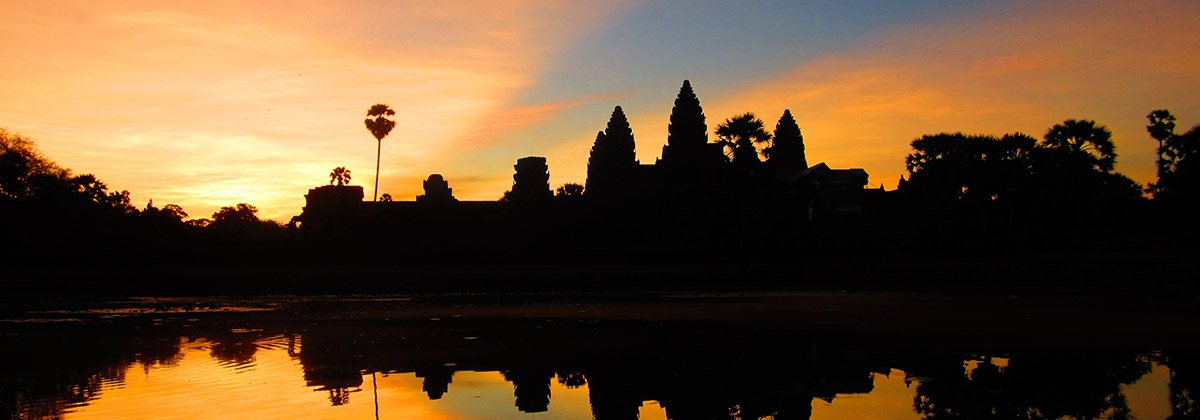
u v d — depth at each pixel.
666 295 37.38
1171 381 14.08
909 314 25.91
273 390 13.87
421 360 17.14
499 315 27.41
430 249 54.38
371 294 41.00
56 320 26.97
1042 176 53.62
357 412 12.28
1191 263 34.28
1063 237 50.56
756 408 12.55
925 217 59.06
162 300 37.56
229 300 37.28
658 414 12.22
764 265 49.78
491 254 52.84
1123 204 57.59
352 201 64.31
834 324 23.31
